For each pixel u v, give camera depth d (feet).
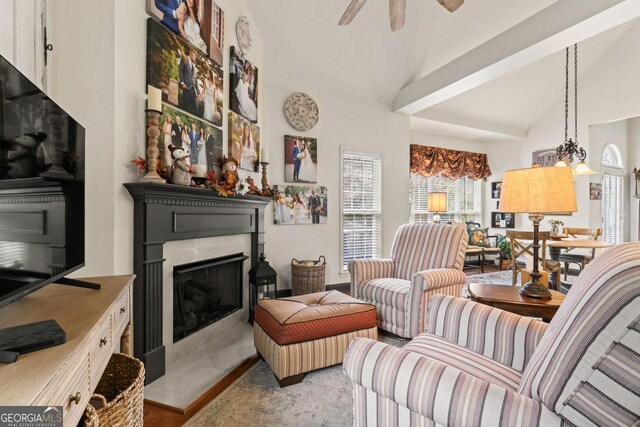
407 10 12.26
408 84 15.23
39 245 3.61
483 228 20.30
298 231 13.73
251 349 8.20
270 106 13.04
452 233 9.42
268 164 12.50
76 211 4.47
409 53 13.84
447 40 13.24
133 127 6.56
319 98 14.17
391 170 16.01
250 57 11.30
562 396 2.38
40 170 3.62
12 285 3.10
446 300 5.44
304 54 12.78
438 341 5.06
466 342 4.96
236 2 10.44
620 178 20.39
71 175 4.35
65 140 4.20
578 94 18.08
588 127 17.79
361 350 3.41
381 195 15.70
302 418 5.48
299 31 12.09
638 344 2.14
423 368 3.01
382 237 15.74
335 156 14.57
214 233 8.60
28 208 3.39
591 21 8.91
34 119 3.50
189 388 6.33
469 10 11.99
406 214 16.43
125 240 6.33
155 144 6.52
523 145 21.02
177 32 7.64
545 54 10.59
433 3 12.03
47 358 2.50
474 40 12.87
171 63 7.45
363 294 9.59
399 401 3.03
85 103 6.22
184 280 8.13
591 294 2.54
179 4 7.69
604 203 19.27
